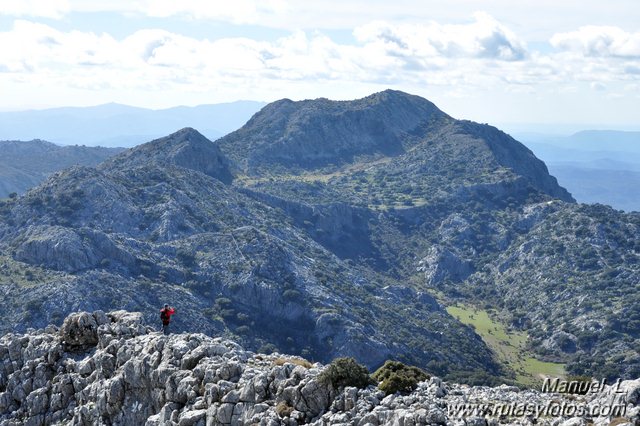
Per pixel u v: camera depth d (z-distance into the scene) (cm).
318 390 4638
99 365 6038
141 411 5544
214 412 4862
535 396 4538
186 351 5581
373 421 4203
